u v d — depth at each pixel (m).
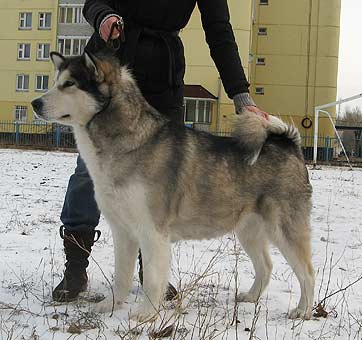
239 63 4.33
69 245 4.00
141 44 4.11
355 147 36.38
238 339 3.14
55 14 36.75
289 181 3.93
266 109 35.84
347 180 16.25
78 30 36.75
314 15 34.94
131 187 3.48
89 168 3.64
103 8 3.84
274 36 35.47
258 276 4.20
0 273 4.47
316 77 35.03
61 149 28.81
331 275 4.86
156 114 3.73
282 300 4.12
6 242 5.81
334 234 7.03
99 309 3.67
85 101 3.52
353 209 9.48
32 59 37.22
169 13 4.13
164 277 3.53
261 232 4.09
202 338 3.00
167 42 4.16
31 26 37.22
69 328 3.17
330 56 34.81
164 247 3.54
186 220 3.78
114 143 3.51
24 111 37.41
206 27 4.38
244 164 3.90
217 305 3.90
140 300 3.95
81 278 3.97
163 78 4.19
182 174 3.67
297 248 3.88
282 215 3.91
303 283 3.81
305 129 35.09
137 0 4.05
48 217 7.57
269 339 3.19
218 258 5.29
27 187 11.09
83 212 4.04
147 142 3.56
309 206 4.00
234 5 30.91
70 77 3.55
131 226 3.58
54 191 10.62
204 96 30.72
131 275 3.80
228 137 4.02
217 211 3.86
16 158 20.52
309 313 3.72
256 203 3.97
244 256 5.54
